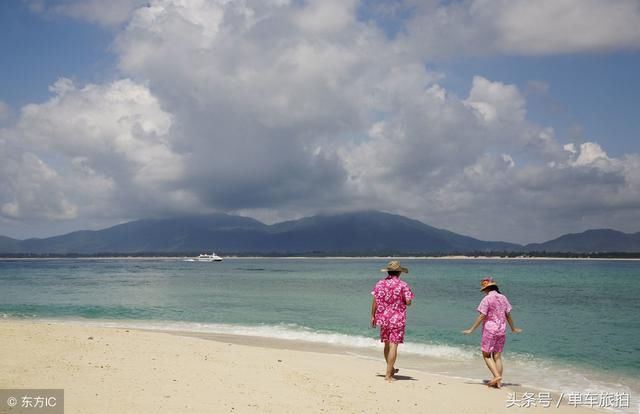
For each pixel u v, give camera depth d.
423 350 17.22
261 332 21.42
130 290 49.38
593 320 26.06
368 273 103.50
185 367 11.80
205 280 72.88
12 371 10.62
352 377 11.78
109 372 10.89
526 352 17.30
